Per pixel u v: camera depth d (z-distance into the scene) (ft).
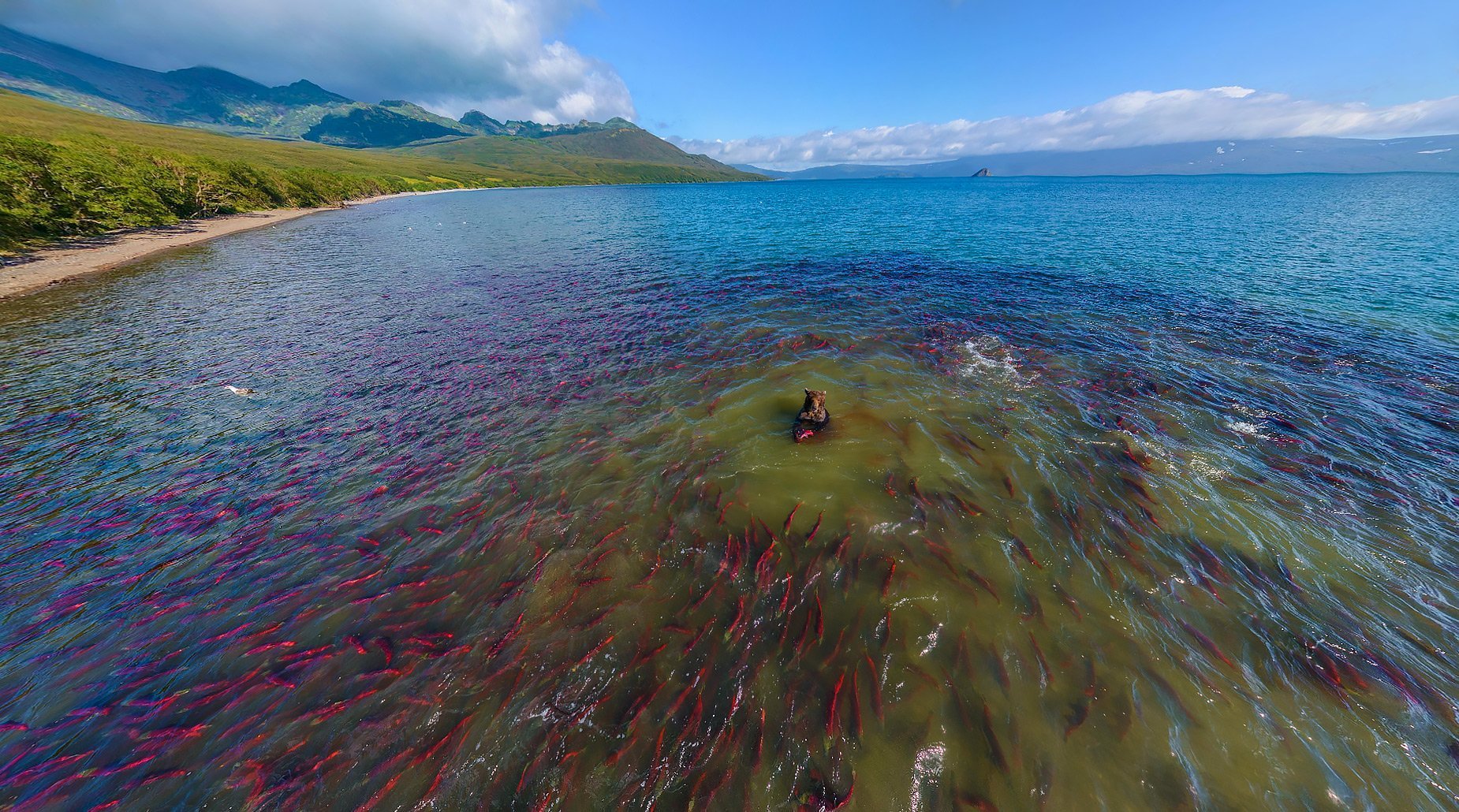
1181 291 67.77
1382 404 36.04
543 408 38.09
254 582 22.45
